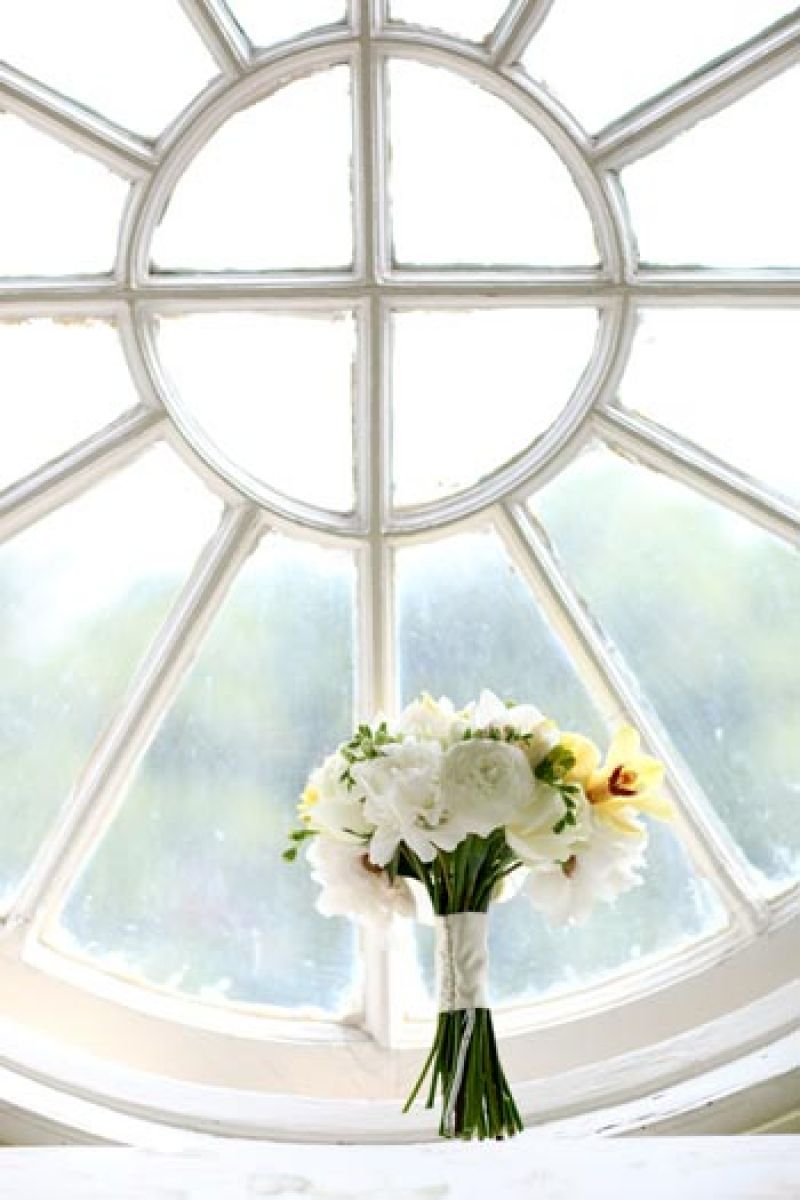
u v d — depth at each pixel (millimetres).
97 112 3668
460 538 3781
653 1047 3365
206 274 3768
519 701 3752
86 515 3768
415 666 3762
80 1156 2428
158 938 3633
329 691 3750
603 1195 2211
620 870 2699
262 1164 2387
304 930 3645
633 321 3713
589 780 2697
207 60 3660
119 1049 3451
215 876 3670
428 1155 2461
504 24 3602
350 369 3836
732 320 3762
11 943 3514
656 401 3803
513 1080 3404
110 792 3635
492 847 2682
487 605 3773
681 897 3625
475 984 2660
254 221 3797
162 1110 3295
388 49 3631
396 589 3771
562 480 3793
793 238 3758
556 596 3699
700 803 3635
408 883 2750
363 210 3682
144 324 3689
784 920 3514
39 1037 3432
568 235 3797
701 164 3748
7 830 3633
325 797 2715
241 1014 3586
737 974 3471
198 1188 2236
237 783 3713
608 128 3719
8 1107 3166
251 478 3758
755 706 3711
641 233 3775
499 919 3652
